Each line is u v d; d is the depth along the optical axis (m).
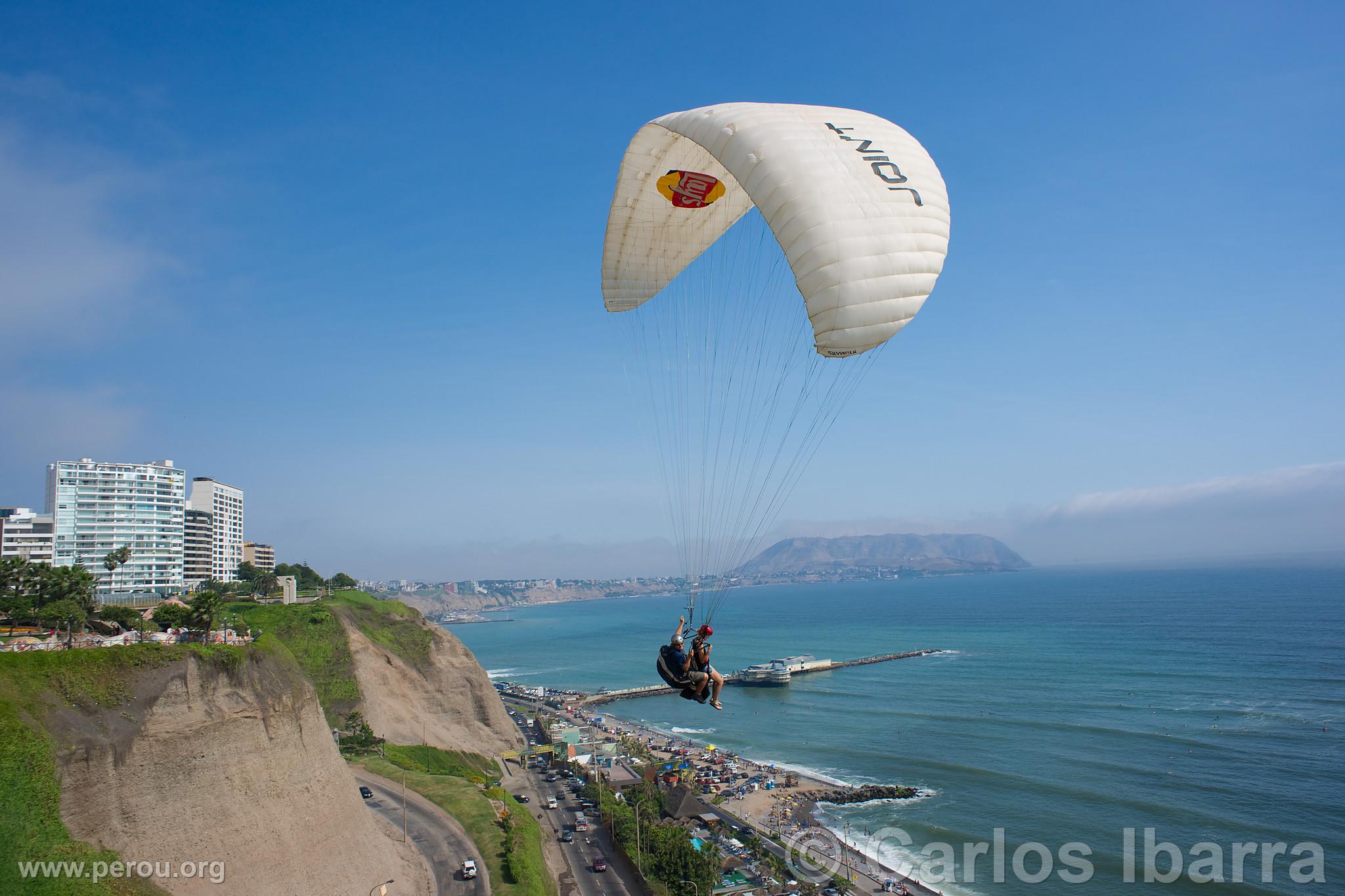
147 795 29.81
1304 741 77.06
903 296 13.29
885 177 13.87
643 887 46.97
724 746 93.00
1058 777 71.19
